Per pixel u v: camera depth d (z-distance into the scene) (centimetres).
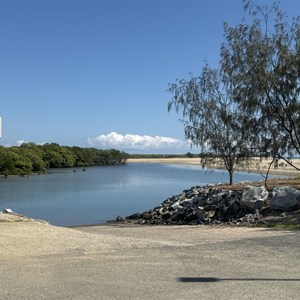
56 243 1036
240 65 2342
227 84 3117
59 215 2945
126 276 719
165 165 15625
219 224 1973
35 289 643
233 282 680
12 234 1124
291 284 667
